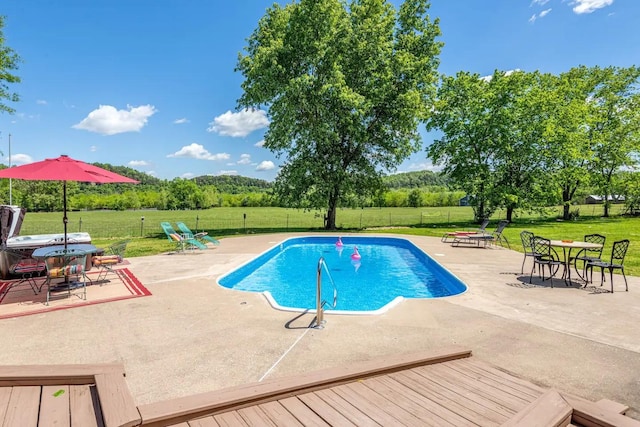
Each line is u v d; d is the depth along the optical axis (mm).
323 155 21609
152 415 2705
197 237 14102
